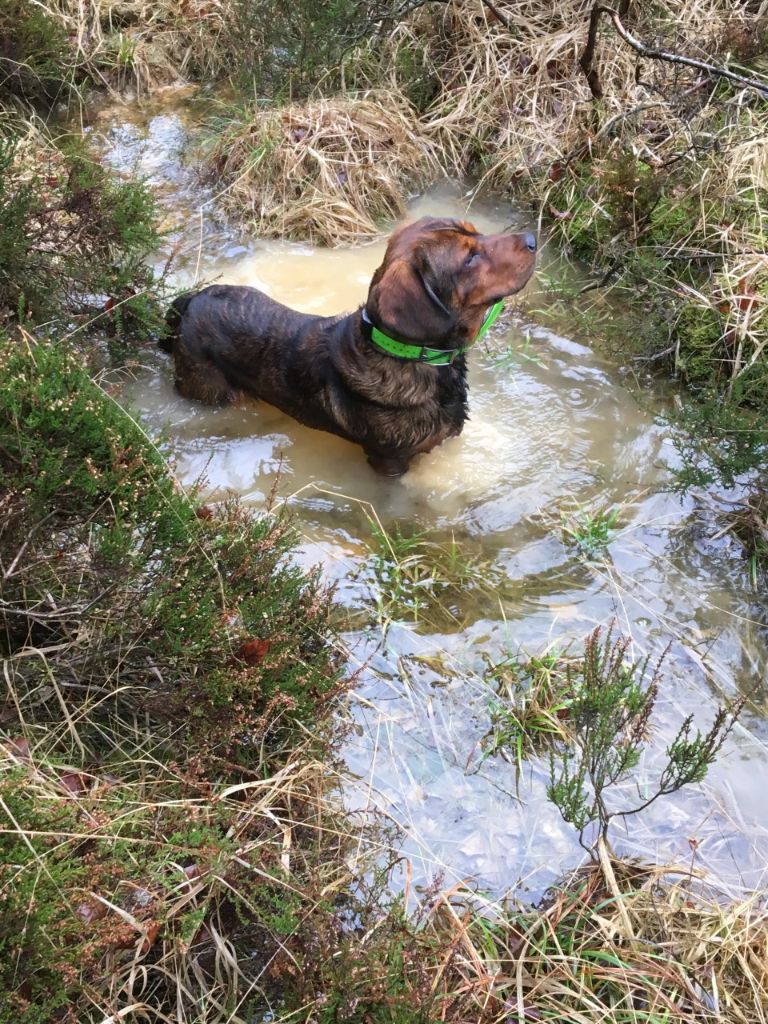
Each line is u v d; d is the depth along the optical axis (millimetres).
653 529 1587
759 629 1452
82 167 1862
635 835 1236
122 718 1267
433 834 1239
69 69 2541
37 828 1030
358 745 1326
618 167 2021
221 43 2631
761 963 1110
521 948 1132
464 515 1623
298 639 1325
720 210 1979
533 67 2412
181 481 1688
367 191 2227
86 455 1281
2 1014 909
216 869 1050
